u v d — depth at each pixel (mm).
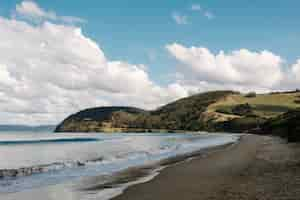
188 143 72500
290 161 27656
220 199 14422
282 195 14586
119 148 59875
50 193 17297
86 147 65688
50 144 82000
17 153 52281
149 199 15016
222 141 76750
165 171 24000
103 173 24438
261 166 25078
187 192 16234
